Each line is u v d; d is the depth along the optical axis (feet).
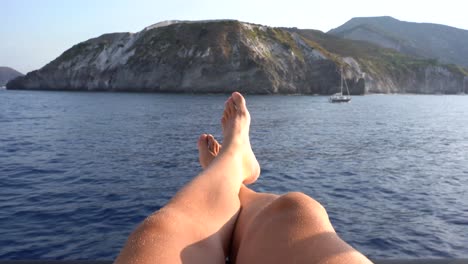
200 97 239.30
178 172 36.76
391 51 562.66
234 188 6.61
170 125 85.56
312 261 3.97
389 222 23.95
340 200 28.84
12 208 24.39
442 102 273.33
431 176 38.75
